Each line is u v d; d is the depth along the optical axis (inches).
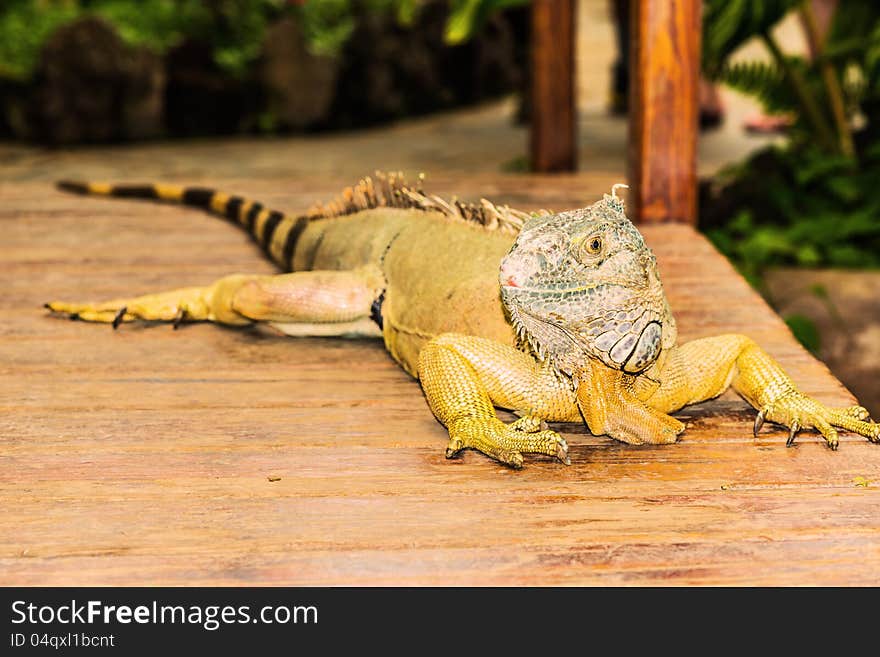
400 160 150.6
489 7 106.3
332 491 53.9
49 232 75.7
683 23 74.4
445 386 55.7
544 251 52.6
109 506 53.3
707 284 67.8
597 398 54.8
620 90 179.8
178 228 76.2
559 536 52.0
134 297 67.2
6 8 168.2
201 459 55.4
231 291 63.1
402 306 60.1
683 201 76.0
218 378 60.5
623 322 53.1
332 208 65.9
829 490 53.7
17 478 54.5
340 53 176.4
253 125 169.0
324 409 58.3
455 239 59.8
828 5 124.6
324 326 62.6
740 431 56.7
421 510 53.0
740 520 52.5
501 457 54.3
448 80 200.5
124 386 60.0
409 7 119.7
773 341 62.6
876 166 105.1
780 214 104.0
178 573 50.9
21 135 155.2
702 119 167.9
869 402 81.6
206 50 164.1
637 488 53.9
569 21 101.1
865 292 89.4
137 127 157.9
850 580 50.6
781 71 110.7
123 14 170.2
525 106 181.3
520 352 56.1
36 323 65.1
